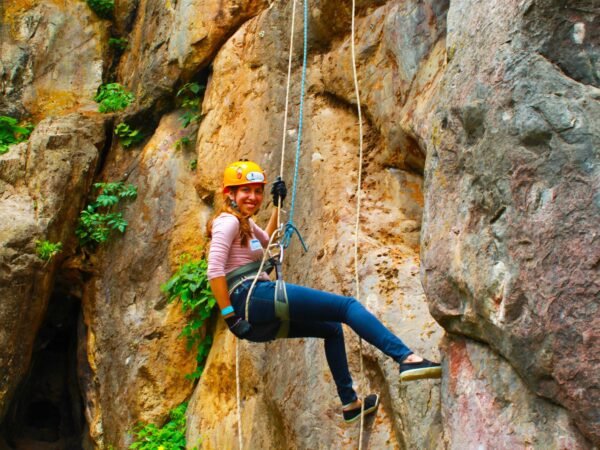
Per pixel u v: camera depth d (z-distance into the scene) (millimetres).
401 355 3637
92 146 8016
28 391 9133
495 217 3238
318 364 4949
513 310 3066
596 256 2840
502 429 3100
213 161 6957
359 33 5969
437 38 4988
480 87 3383
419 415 3955
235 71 7035
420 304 4555
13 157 7906
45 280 7453
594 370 2783
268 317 3771
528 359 2996
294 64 6535
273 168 6215
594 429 2766
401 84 5246
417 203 5316
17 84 9078
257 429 5512
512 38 3283
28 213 7508
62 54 9336
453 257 3436
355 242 4605
